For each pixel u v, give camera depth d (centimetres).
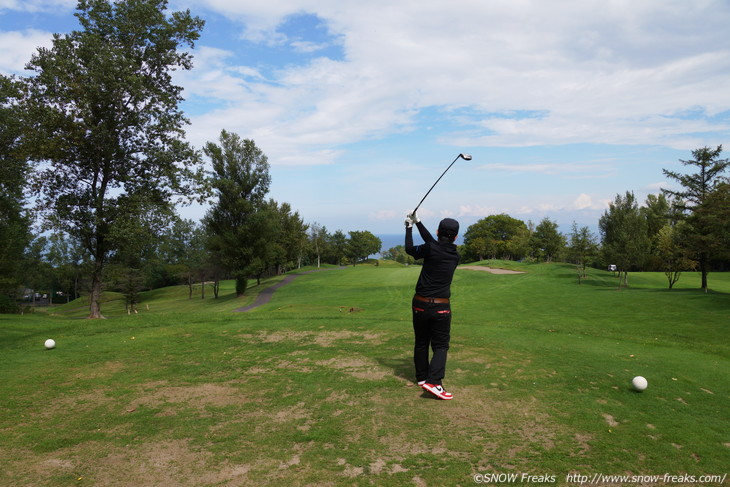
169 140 2545
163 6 2508
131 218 2356
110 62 2156
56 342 909
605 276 4288
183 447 395
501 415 457
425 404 490
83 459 376
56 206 2356
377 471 344
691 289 2925
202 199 2600
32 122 2153
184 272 5734
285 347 802
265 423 447
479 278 4306
